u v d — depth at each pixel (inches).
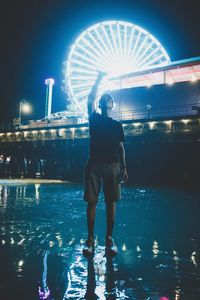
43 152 1469.0
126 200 405.7
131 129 1127.6
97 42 1380.4
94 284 87.7
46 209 280.4
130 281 91.0
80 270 101.0
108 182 136.7
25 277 92.8
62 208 289.4
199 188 750.5
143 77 1323.8
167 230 183.0
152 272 100.0
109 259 115.6
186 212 276.4
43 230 174.6
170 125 1034.7
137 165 1090.1
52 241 144.9
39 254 120.6
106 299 76.9
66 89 1378.0
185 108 1185.4
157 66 1199.6
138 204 350.9
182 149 1007.6
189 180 976.9
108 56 1364.4
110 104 144.3
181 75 1285.7
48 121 1656.0
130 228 189.0
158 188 745.6
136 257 119.4
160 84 1235.2
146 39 1373.0
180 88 1202.6
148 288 85.1
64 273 97.5
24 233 164.9
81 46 1389.0
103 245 141.0
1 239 148.6
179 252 128.0
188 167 987.3
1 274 95.4
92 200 135.4
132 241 150.3
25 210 271.6
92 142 139.4
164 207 319.0
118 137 139.5
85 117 1493.6
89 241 130.9
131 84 1405.0
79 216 235.1
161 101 1233.4
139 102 1278.3
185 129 1011.9
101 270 101.3
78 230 175.0
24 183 907.4
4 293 79.9
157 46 1362.0
